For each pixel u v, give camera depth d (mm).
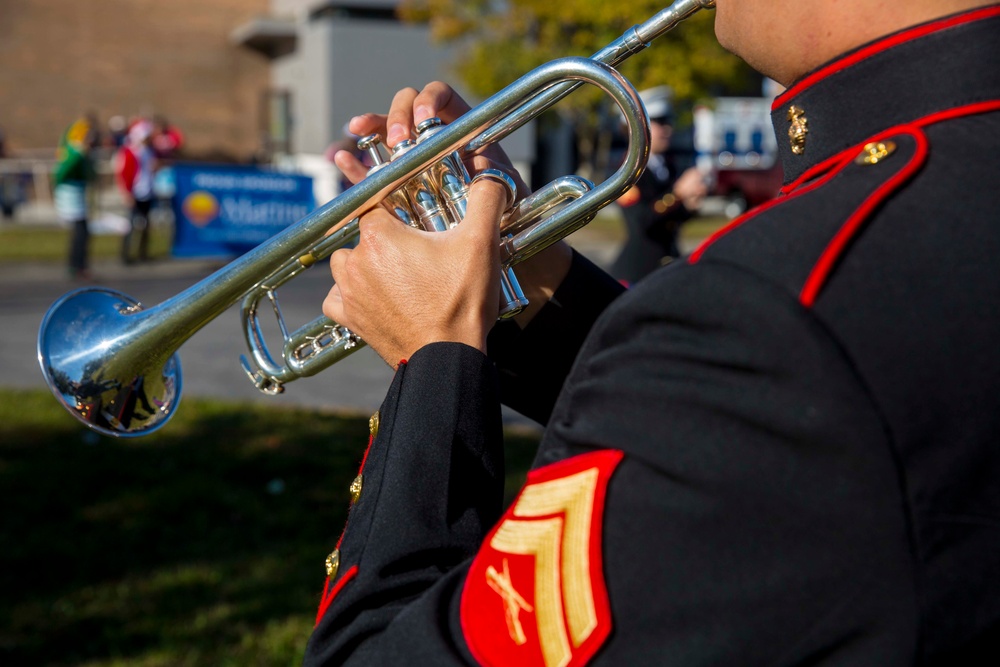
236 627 3033
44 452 4555
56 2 21406
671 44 13883
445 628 792
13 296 9281
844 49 803
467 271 1005
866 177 751
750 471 681
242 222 11312
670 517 699
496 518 935
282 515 3863
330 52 17219
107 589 3260
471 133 1174
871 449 662
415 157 1188
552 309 1331
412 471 908
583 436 756
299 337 1523
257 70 22594
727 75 14141
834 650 671
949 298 691
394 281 1007
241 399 5730
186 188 11070
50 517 3828
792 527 673
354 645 849
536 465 828
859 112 787
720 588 681
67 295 1671
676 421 707
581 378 806
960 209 718
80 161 10156
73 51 21609
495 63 15211
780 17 826
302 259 1396
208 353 6887
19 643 2918
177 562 3473
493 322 1023
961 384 675
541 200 1258
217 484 4172
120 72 21906
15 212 16609
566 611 722
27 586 3277
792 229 731
